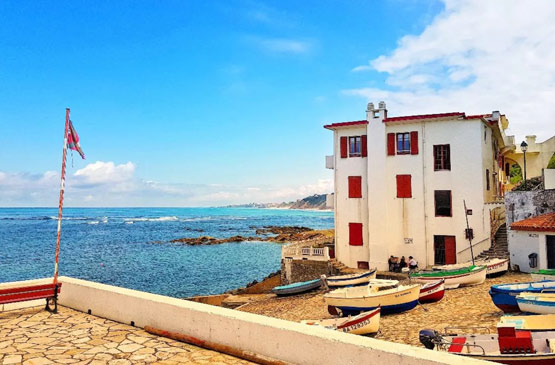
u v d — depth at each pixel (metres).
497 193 35.81
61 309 11.52
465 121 29.25
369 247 31.22
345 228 32.62
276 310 24.58
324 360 6.62
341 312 19.47
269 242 80.19
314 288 29.27
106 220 160.62
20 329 9.62
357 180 32.31
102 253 64.19
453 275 22.77
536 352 9.54
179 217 197.75
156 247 72.31
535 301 13.83
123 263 54.22
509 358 9.34
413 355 5.80
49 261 56.00
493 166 33.84
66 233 100.81
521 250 24.34
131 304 9.95
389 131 31.39
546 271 19.75
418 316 17.56
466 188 29.00
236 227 126.69
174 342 8.67
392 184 31.11
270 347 7.35
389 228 30.98
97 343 8.63
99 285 11.23
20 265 52.75
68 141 12.76
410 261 29.08
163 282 42.09
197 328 8.54
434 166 30.06
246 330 7.73
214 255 62.19
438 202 29.88
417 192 30.36
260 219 189.75
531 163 44.19
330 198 34.66
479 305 18.19
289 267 33.59
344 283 26.17
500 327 10.04
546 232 22.53
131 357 7.85
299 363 6.93
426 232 30.00
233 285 40.62
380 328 16.22
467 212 28.86
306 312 22.52
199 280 43.09
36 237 89.81
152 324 9.45
